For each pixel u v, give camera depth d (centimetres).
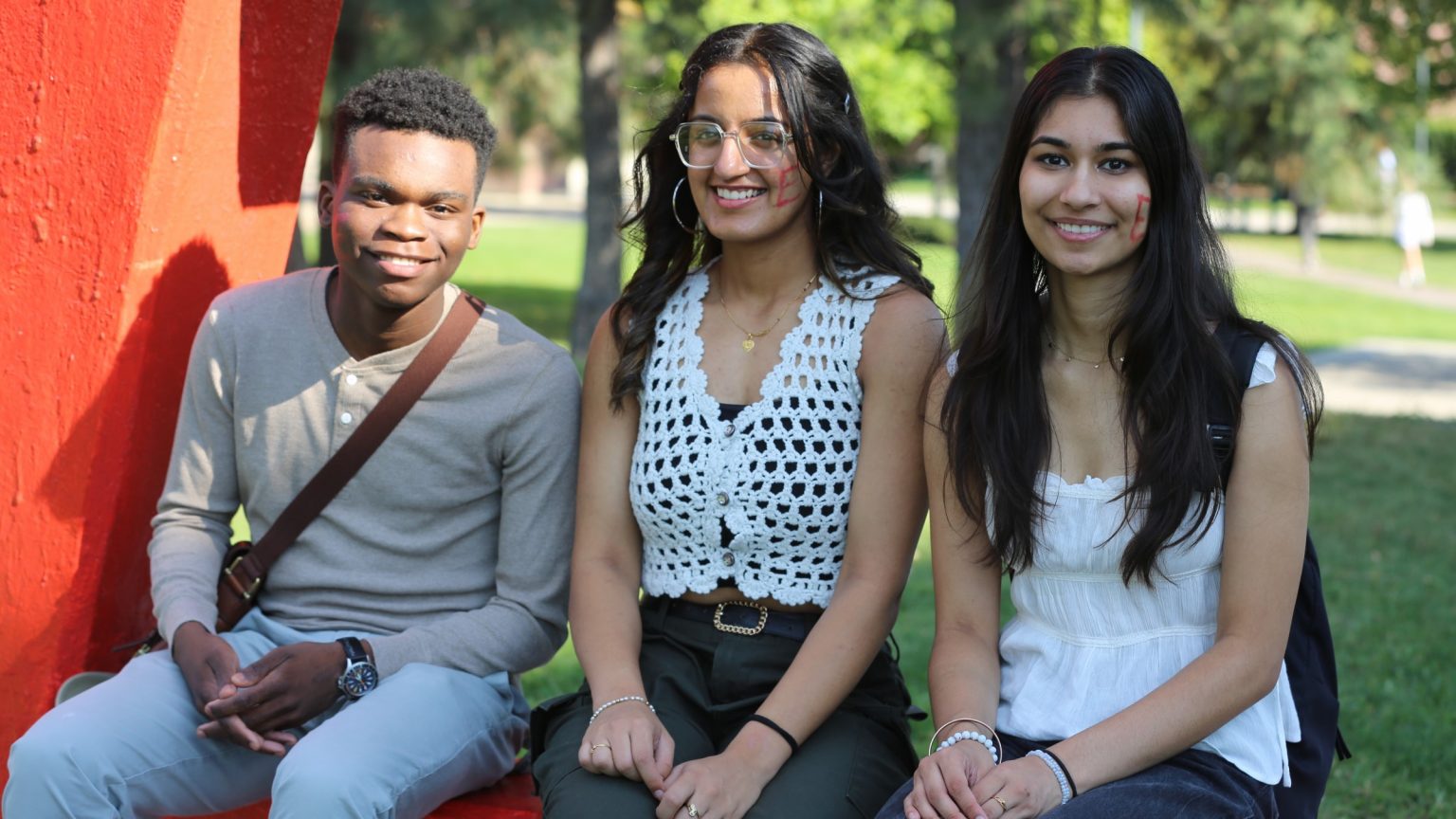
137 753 247
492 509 281
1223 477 232
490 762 266
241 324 278
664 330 275
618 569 275
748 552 263
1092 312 241
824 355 264
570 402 279
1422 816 360
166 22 269
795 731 243
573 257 2417
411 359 273
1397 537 650
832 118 264
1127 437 237
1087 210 232
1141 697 236
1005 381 244
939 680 247
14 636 292
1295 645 248
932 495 256
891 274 270
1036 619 247
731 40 265
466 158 268
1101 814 218
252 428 277
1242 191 3750
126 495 292
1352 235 3503
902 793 233
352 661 254
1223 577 234
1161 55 2370
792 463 260
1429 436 916
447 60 1283
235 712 243
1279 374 231
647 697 261
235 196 308
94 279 279
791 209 264
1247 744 233
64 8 272
